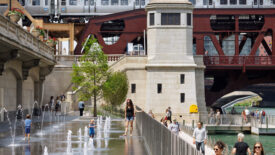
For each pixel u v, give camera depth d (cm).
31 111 6606
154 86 8650
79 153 2573
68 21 11806
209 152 4228
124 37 10200
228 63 9488
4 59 4512
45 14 10900
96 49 7619
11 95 5544
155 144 2331
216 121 8238
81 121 5975
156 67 8625
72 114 7881
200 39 9594
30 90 6538
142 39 11912
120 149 2730
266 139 7044
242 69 9350
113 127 4881
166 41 8694
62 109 8219
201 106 8881
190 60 8669
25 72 5816
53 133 3991
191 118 8531
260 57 9531
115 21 11381
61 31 11238
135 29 10194
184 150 1378
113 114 8069
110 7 10812
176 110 8612
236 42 9600
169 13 8694
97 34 10356
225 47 19288
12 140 3341
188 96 8650
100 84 7875
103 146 2898
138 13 10156
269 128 7575
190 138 5694
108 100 8675
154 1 8744
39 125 5088
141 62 8900
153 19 8744
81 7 10825
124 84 8538
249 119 8312
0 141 3259
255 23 10806
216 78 11812
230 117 8244
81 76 7531
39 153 2575
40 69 6856
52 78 9881
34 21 8712
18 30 4275
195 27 9600
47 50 6097
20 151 2672
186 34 8681
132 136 3650
